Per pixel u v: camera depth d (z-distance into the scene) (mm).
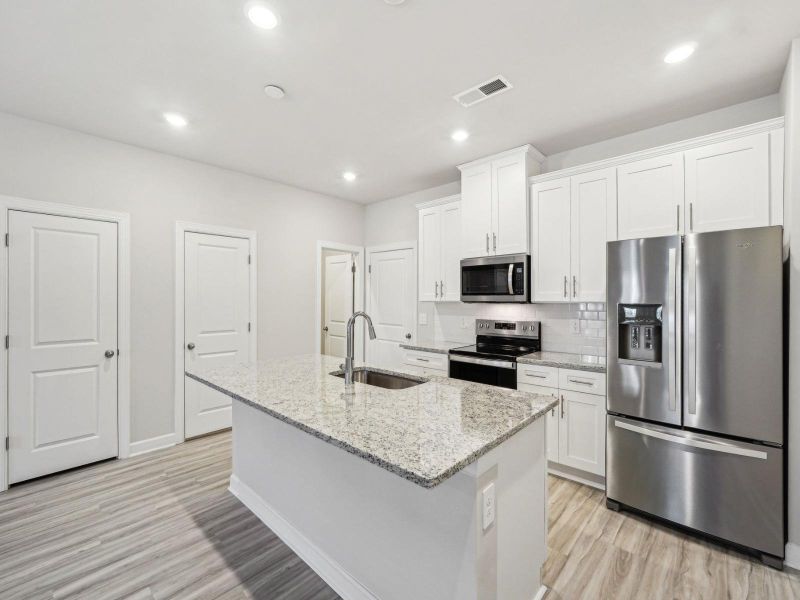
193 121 2738
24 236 2672
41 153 2740
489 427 1374
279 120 2723
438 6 1652
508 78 2213
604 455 2527
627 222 2652
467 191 3514
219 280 3682
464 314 4004
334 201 4719
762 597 1662
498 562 1372
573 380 2672
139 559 1919
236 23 1759
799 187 1861
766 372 1862
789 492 1867
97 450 2982
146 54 1985
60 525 2193
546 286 3070
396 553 1489
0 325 2580
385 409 1590
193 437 3504
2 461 2576
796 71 1871
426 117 2670
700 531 2041
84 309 2926
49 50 1947
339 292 5344
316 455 1865
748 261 1894
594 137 2992
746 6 1656
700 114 2629
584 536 2102
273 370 2398
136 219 3182
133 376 3166
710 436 2016
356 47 1931
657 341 2221
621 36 1852
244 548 2012
